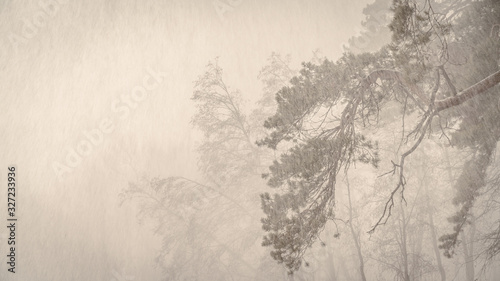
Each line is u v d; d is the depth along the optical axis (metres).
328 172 9.12
